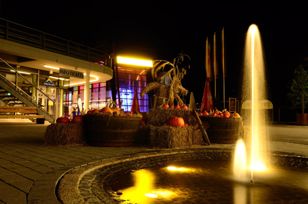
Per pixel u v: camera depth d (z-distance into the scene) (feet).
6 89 43.78
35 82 60.80
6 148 19.47
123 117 20.79
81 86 86.69
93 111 21.79
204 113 25.13
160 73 25.63
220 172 13.33
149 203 8.63
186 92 26.23
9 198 8.26
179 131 20.86
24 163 13.93
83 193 9.20
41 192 8.84
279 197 9.40
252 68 35.24
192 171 13.56
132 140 21.50
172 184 10.96
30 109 45.62
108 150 18.94
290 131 48.47
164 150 19.08
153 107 25.66
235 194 9.67
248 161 16.62
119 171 13.35
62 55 54.54
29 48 48.67
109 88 85.76
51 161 14.53
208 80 28.53
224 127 23.85
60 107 69.26
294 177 12.44
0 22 48.26
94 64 62.90
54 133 21.13
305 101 81.20
